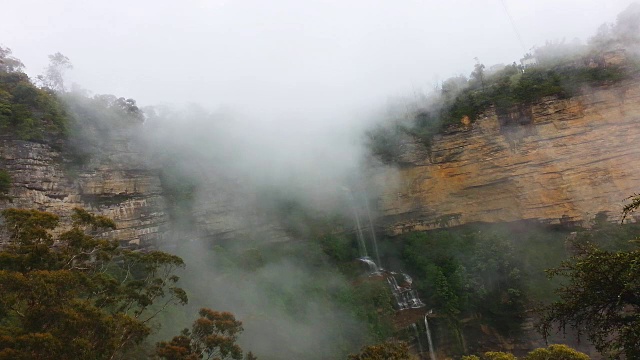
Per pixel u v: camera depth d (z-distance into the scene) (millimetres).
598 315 10688
